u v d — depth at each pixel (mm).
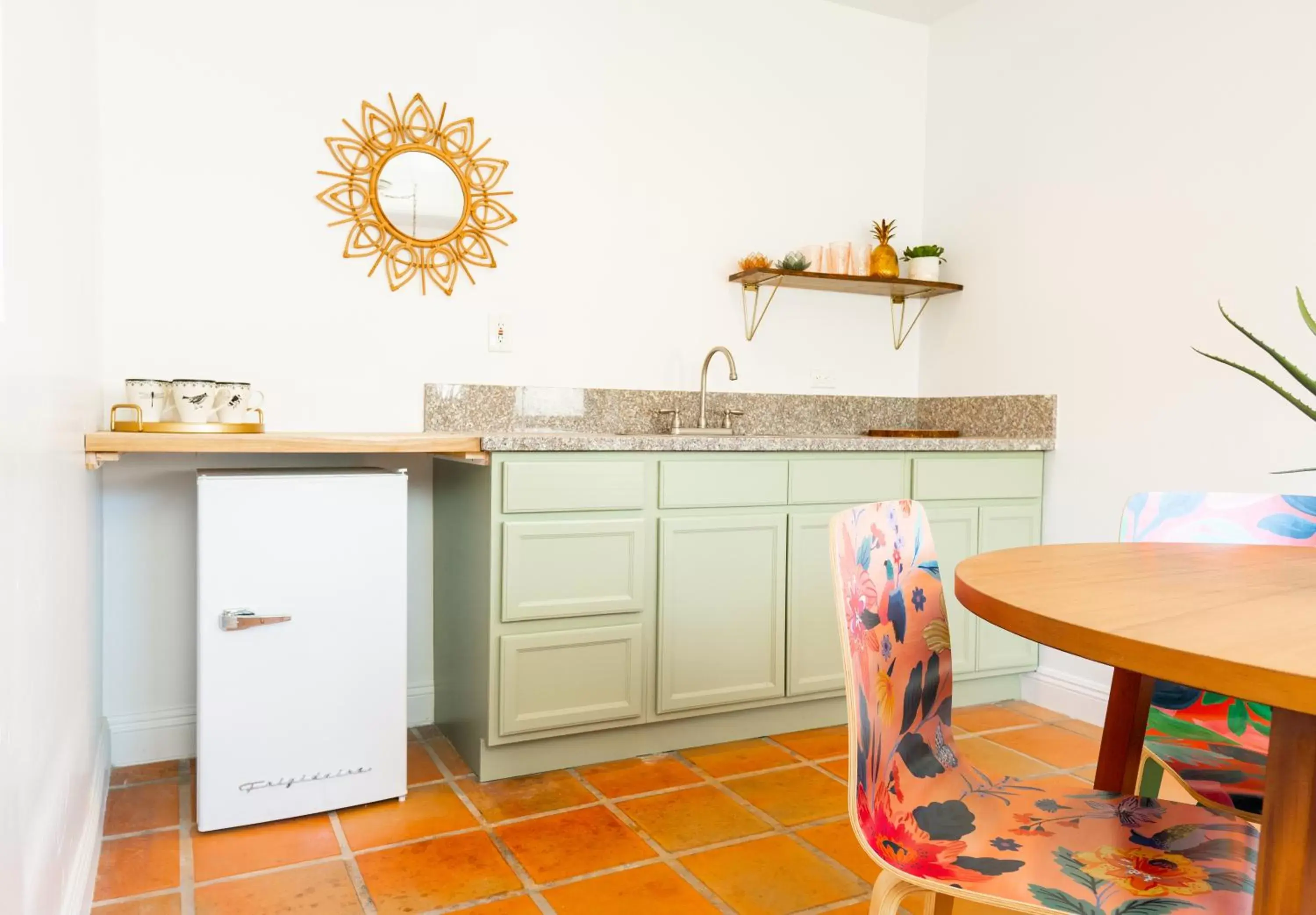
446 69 2729
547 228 2896
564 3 2896
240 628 1987
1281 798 761
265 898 1741
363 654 2125
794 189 3328
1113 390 2814
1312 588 1005
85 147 1963
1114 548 1335
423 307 2730
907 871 956
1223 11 2508
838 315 3445
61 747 1424
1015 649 2996
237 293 2496
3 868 945
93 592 2078
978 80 3336
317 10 2562
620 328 3029
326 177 2590
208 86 2445
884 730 1066
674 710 2482
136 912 1685
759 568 2586
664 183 3088
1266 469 2398
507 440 2223
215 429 2074
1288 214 2350
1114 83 2814
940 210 3510
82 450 1823
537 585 2285
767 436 3031
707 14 3143
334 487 2070
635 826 2068
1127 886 929
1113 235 2814
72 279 1692
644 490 2420
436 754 2531
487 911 1708
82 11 1971
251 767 2018
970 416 3340
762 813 2145
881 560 1111
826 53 3369
